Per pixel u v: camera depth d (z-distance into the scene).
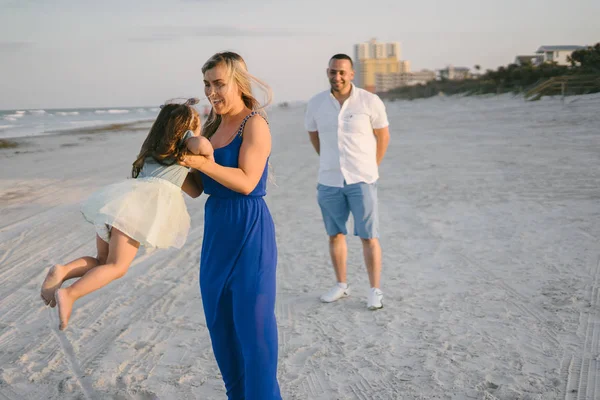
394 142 18.73
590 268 5.48
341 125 4.64
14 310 4.90
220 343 2.90
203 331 4.39
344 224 4.90
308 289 5.32
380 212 8.42
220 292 2.80
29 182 12.35
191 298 5.14
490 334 4.14
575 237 6.53
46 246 7.08
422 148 16.31
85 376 3.67
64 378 3.64
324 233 7.41
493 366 3.66
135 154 18.53
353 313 4.68
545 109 27.92
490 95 51.47
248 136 2.82
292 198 10.00
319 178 4.86
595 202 8.23
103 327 4.49
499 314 4.50
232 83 2.85
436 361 3.76
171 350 4.05
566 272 5.40
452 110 39.19
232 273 2.79
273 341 2.77
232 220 2.85
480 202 8.70
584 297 4.77
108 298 5.16
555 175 10.48
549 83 35.22
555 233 6.75
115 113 106.69
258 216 2.87
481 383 3.45
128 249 2.69
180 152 2.53
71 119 67.25
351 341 4.13
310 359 3.87
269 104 2.96
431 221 7.71
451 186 10.10
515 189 9.47
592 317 4.36
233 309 2.80
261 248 2.83
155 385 3.54
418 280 5.41
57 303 2.44
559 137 16.47
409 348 3.98
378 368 3.70
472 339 4.07
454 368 3.65
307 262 6.17
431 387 3.43
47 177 13.12
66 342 4.21
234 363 2.95
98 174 13.52
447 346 3.97
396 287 5.25
